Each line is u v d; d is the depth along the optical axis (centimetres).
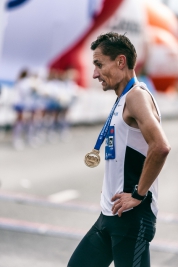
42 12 2894
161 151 550
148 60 4081
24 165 2202
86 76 3369
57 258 1067
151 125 559
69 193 1695
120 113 600
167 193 1805
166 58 4206
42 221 1327
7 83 2784
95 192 1741
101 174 2097
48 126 2964
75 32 3133
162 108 4625
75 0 3078
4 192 1639
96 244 643
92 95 3572
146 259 604
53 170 2125
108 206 616
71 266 653
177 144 3197
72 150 2733
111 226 610
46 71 2947
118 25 3544
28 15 2842
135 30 3778
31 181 1858
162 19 4103
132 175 600
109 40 614
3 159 2323
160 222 1392
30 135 2806
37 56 2916
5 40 2778
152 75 4203
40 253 1090
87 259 646
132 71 622
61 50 3039
